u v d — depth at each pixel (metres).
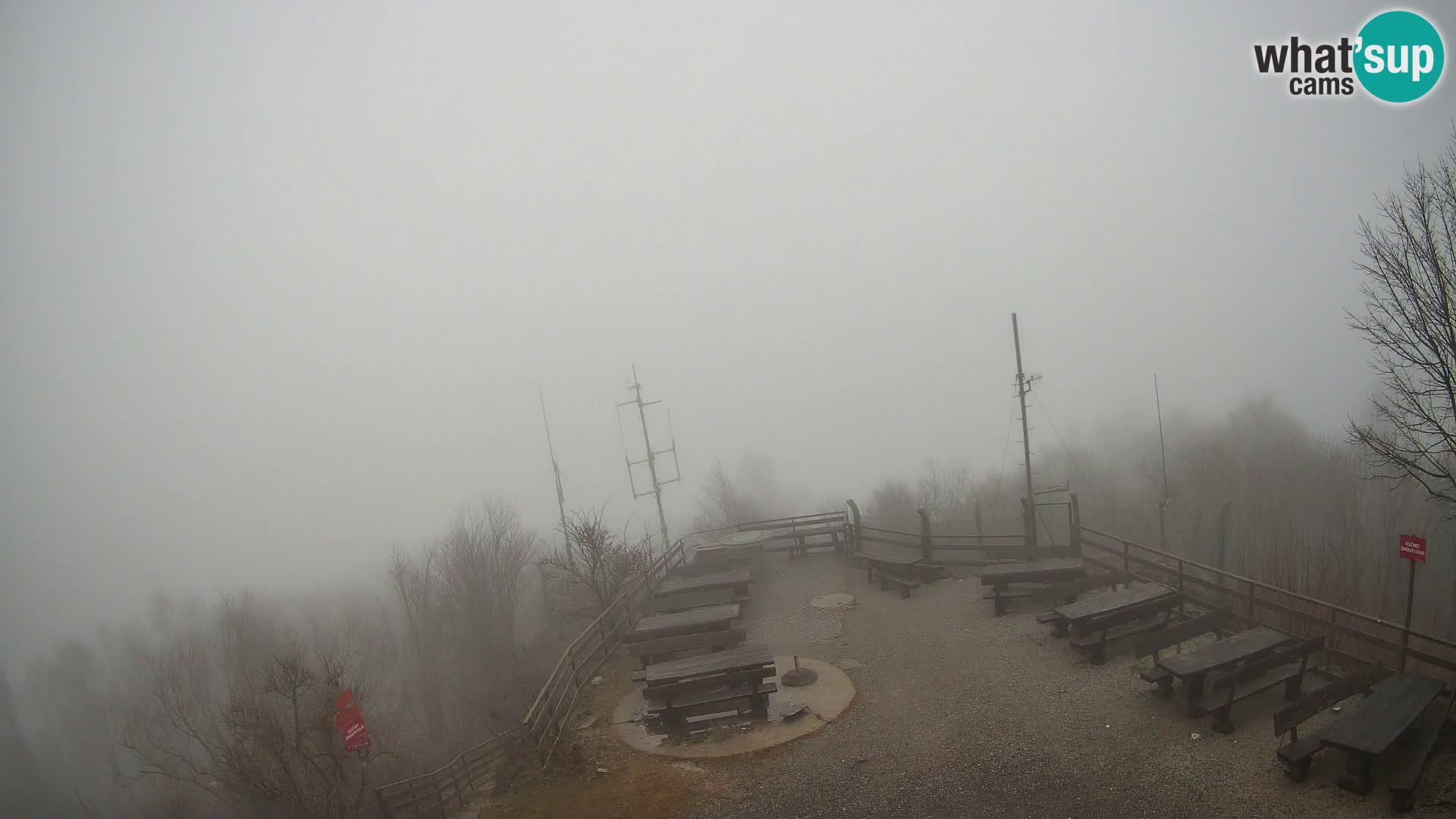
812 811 8.85
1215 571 13.08
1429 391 10.70
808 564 21.64
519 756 11.04
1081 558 16.73
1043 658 12.54
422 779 12.82
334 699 15.73
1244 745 9.13
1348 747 7.72
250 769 17.47
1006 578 15.13
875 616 16.09
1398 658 9.75
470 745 26.67
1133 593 13.16
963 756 9.73
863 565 20.17
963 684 11.95
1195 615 13.31
